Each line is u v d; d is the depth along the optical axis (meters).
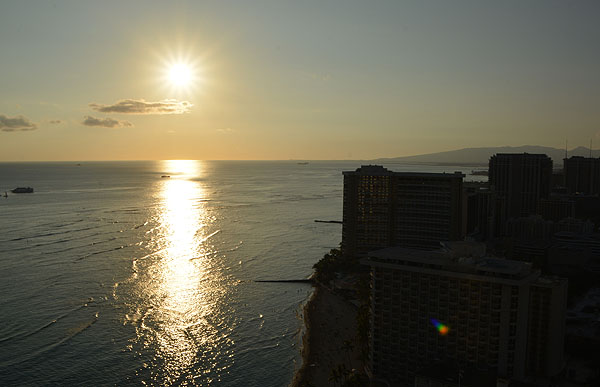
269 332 171.50
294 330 173.75
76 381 135.12
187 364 146.62
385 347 132.12
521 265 123.50
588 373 135.62
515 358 120.75
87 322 174.88
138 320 178.38
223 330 172.12
